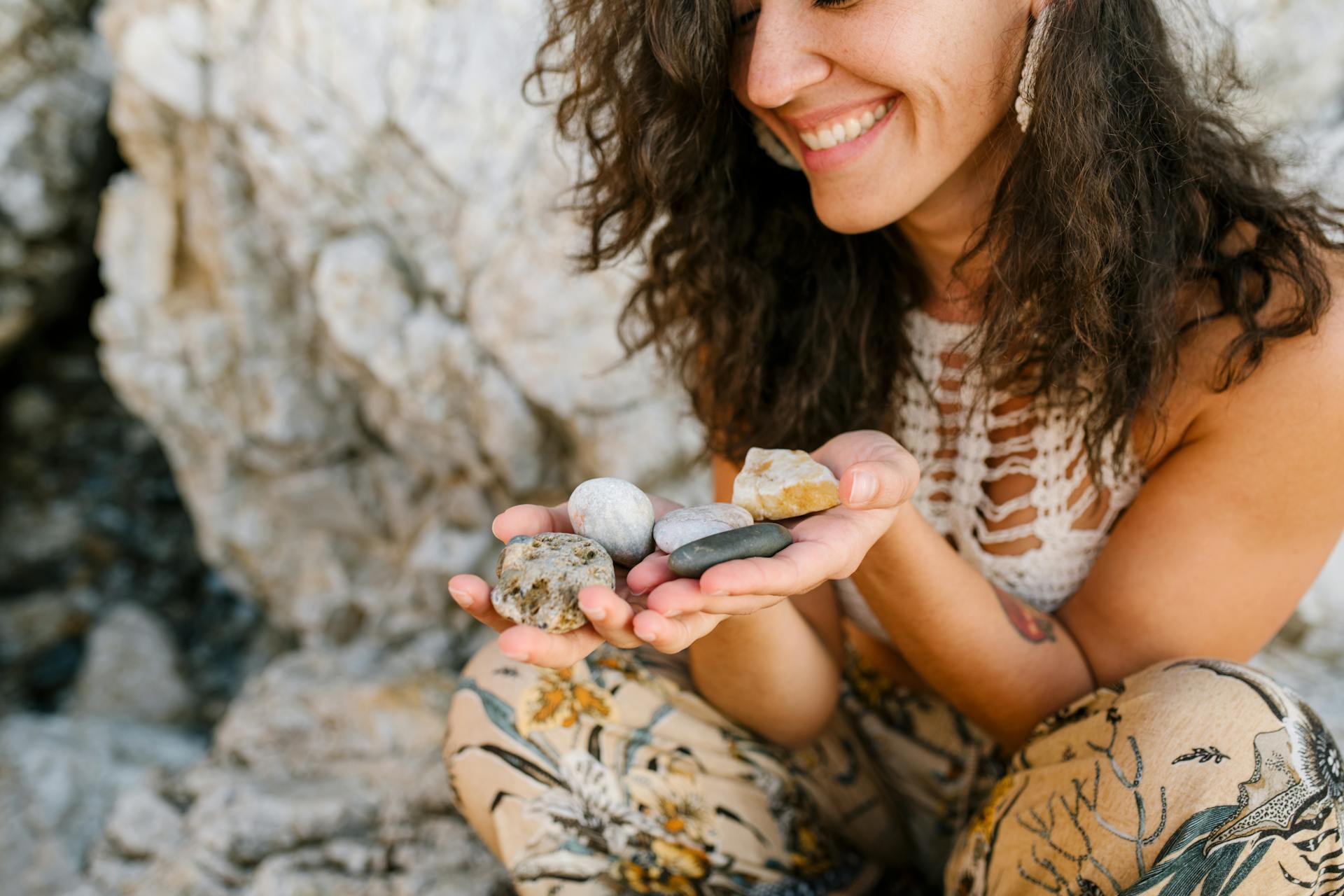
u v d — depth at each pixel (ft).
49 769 5.18
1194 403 2.95
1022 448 3.17
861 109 2.78
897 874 3.51
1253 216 2.95
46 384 7.66
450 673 5.25
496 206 4.60
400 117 4.60
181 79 4.86
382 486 5.51
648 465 4.63
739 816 3.08
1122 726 2.59
